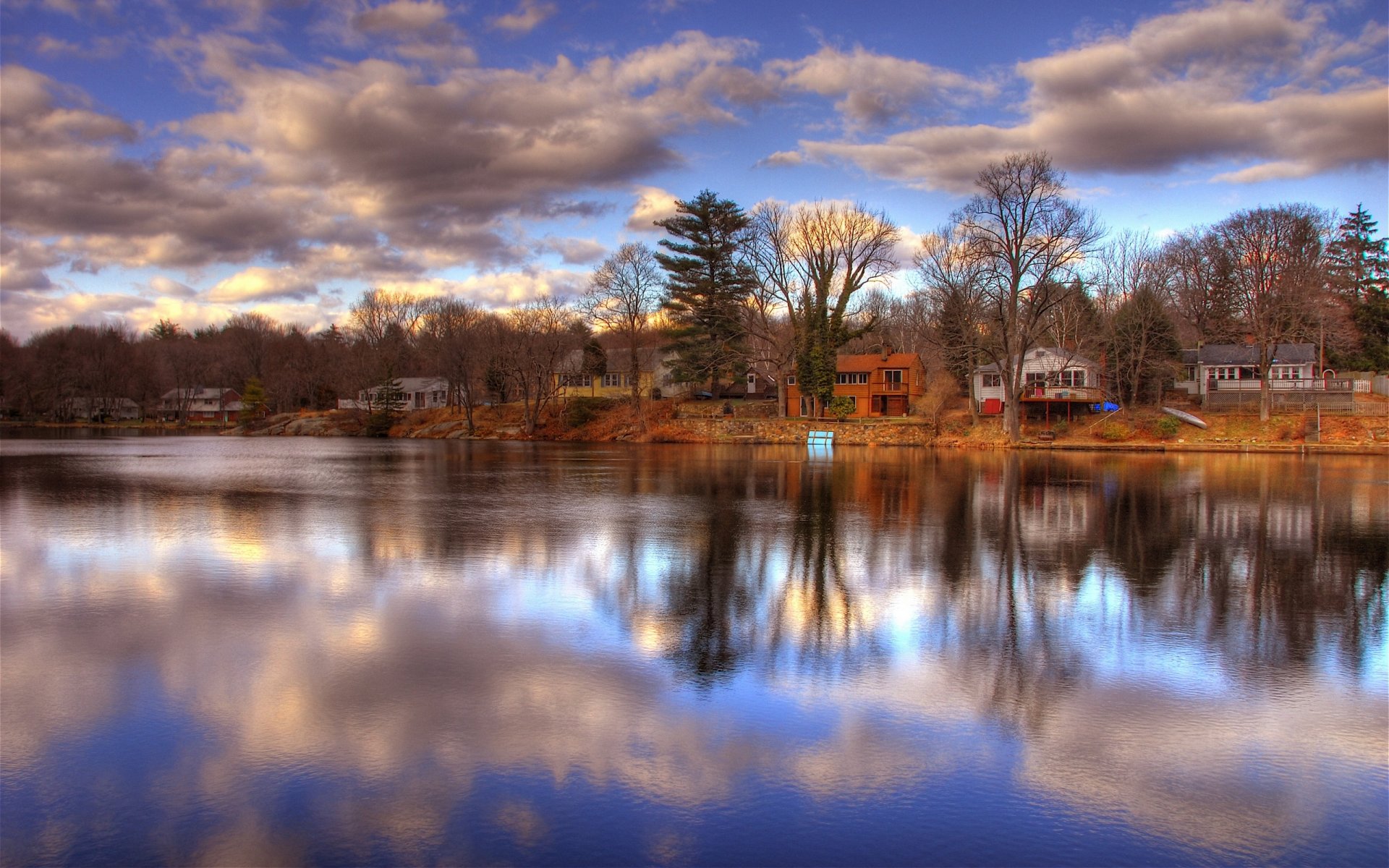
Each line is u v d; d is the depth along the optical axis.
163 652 11.04
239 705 9.23
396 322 126.44
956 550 18.39
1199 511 24.86
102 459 50.09
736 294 74.00
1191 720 9.02
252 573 15.85
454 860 6.38
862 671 10.45
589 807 7.11
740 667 10.57
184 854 6.46
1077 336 71.94
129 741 8.36
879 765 7.91
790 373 77.06
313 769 7.76
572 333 85.88
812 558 17.45
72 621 12.47
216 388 137.12
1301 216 62.28
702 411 77.75
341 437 90.56
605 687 9.83
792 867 6.30
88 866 6.31
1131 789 7.52
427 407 107.31
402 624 12.38
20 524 21.97
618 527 21.73
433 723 8.79
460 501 27.77
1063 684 10.05
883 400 78.12
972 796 7.37
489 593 14.30
